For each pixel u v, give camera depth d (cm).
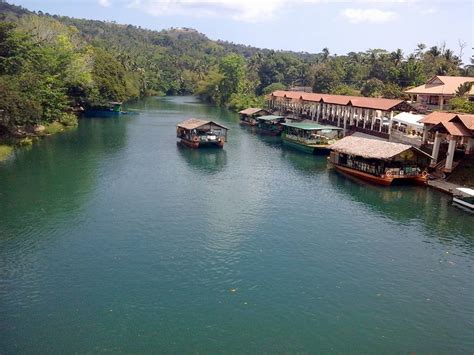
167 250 3161
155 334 2223
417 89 8956
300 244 3316
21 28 9519
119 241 3294
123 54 19150
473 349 2166
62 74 9300
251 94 15675
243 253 3142
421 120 5562
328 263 3016
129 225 3612
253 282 2741
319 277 2822
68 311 2402
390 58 13412
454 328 2327
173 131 8975
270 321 2347
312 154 6825
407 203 4316
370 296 2612
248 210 4059
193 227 3603
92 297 2538
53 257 3012
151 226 3603
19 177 4991
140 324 2302
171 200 4297
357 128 7294
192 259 3030
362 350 2139
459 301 2583
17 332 2219
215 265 2953
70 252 3095
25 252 3078
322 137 7094
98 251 3119
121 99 12712
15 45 7250
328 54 18400
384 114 7938
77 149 6738
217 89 16325
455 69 11506
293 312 2433
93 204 4109
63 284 2670
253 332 2253
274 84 16712
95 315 2372
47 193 4406
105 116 11338
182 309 2441
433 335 2266
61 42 9712
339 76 14200
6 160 5844
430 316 2430
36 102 6775
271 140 8238
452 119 5000
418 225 3738
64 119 9019
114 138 7900
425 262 3066
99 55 12425
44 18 11262
